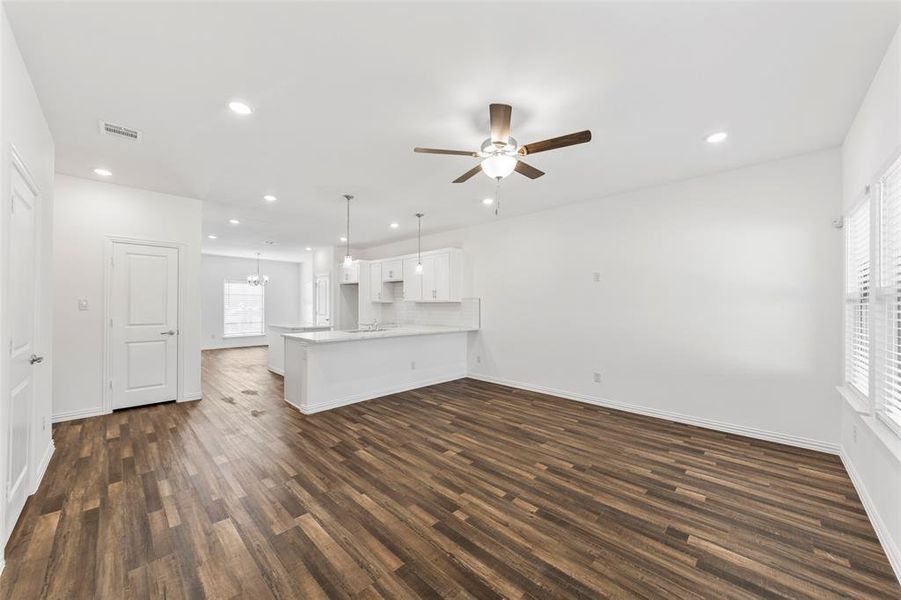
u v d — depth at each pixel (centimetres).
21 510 219
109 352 411
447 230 652
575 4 161
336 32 179
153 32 178
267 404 457
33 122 223
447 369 593
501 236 569
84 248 395
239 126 272
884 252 217
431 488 254
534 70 207
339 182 397
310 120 264
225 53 194
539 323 521
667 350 403
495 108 217
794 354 329
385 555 187
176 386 458
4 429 176
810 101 239
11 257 192
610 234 448
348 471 278
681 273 392
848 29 176
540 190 425
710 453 313
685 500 240
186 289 460
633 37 181
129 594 161
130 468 279
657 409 410
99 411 405
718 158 331
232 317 1051
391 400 478
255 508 228
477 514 224
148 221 432
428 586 168
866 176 237
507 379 561
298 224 612
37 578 170
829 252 312
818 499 241
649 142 298
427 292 636
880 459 207
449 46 188
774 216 338
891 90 189
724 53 193
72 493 243
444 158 331
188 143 301
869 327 224
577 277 479
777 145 305
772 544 198
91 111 251
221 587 166
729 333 362
